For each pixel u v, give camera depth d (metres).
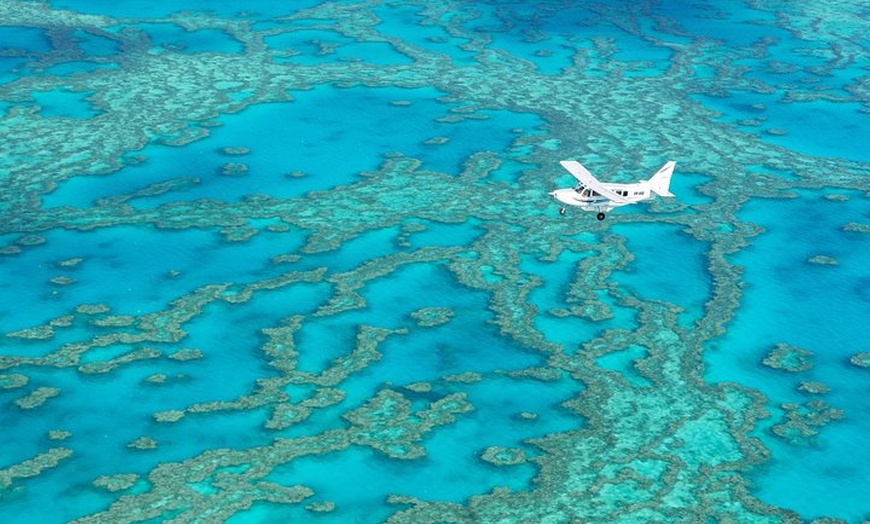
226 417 51.94
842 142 87.38
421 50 104.69
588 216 73.69
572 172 65.12
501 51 105.44
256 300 61.94
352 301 62.25
